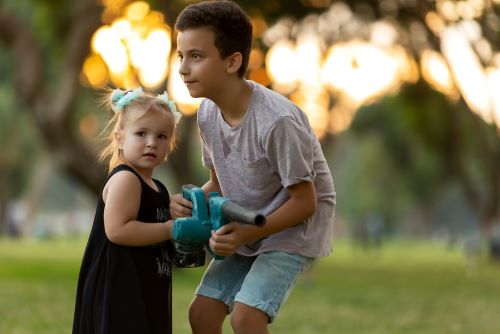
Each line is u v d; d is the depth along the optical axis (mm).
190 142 21469
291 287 4781
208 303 4934
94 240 4520
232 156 4770
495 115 22219
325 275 22406
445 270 26016
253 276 4695
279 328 9797
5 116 48250
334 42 21062
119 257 4395
